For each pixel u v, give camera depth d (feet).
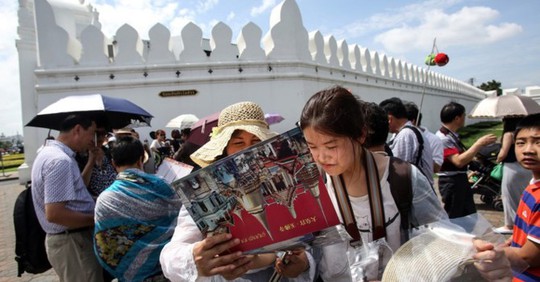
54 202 8.00
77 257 8.58
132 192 7.18
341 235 4.00
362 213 4.58
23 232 9.24
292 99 29.48
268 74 28.81
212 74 27.71
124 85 25.72
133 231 7.13
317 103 3.83
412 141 10.25
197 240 4.65
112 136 17.56
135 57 26.45
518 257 5.24
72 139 9.02
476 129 74.18
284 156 3.75
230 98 28.09
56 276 13.58
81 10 38.06
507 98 14.11
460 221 4.18
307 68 30.73
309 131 3.87
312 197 3.76
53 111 11.10
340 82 35.35
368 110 7.20
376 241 4.23
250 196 3.84
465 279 3.51
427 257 3.60
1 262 15.11
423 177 4.58
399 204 4.42
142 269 7.16
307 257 5.20
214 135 5.67
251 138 5.40
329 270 5.03
